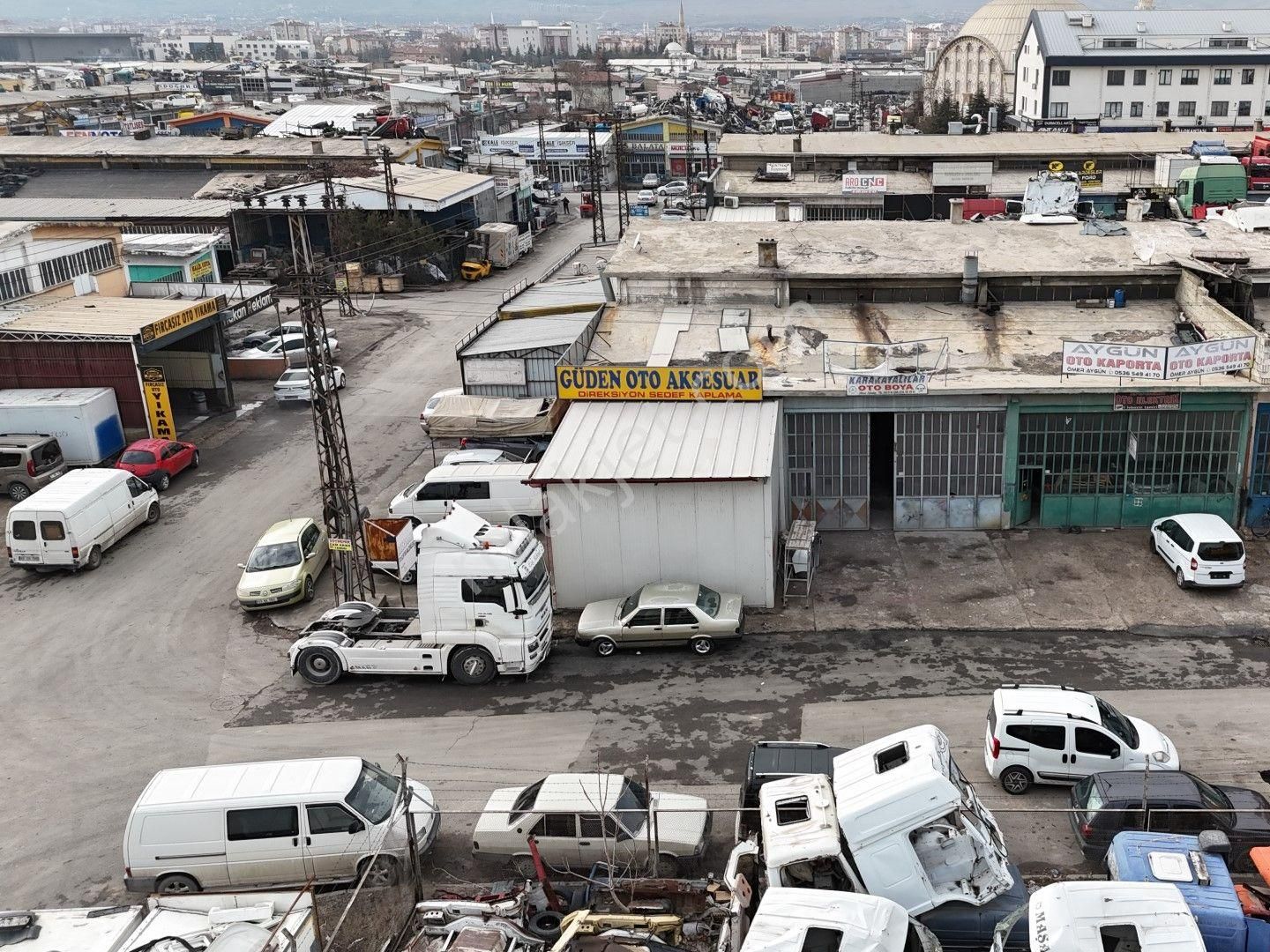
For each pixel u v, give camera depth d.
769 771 19.05
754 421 29.44
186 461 39.97
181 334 43.53
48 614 29.95
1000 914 16.00
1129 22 113.31
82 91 187.50
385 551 31.27
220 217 72.00
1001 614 26.81
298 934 16.05
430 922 16.97
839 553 30.50
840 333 34.84
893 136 72.94
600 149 107.31
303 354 52.28
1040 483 31.31
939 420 30.50
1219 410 29.52
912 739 17.42
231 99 179.50
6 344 40.78
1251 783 20.23
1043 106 111.56
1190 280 34.38
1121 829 17.98
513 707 24.28
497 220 83.44
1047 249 38.22
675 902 17.12
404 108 151.62
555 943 16.06
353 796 18.88
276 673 26.47
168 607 30.06
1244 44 108.62
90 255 49.94
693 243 41.66
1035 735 20.05
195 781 19.12
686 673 25.20
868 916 14.66
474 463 35.22
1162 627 25.88
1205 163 52.84
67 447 39.66
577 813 18.36
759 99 197.25
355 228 70.81
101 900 19.08
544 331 41.91
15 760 23.30
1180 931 13.95
